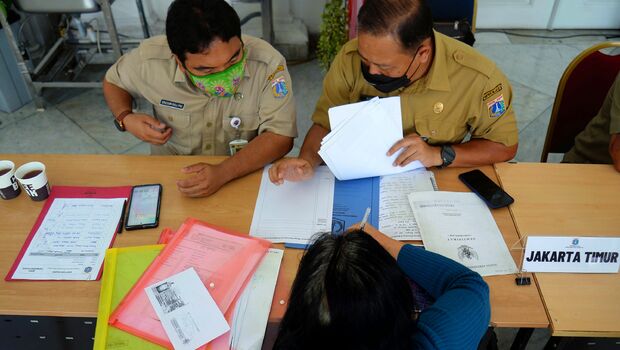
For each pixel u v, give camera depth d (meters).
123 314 1.06
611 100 1.63
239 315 1.06
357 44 1.32
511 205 1.32
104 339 1.02
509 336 1.81
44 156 1.53
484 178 1.39
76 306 1.10
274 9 3.36
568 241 1.14
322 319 0.67
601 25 3.63
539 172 1.44
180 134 1.63
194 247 1.21
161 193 1.39
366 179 1.41
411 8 1.14
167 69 1.50
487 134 1.48
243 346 1.01
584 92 1.80
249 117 1.58
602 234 1.24
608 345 1.21
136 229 1.28
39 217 1.31
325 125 1.56
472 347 0.91
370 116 1.31
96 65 3.33
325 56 3.01
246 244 1.21
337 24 2.87
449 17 2.44
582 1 3.53
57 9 2.65
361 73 1.45
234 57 1.30
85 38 3.19
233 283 1.12
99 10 2.68
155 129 1.52
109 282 1.13
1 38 2.79
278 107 1.50
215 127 1.60
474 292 0.98
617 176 1.43
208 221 1.30
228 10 1.24
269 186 1.40
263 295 1.10
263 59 1.50
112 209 1.33
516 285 1.12
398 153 1.37
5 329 1.26
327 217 1.29
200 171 1.38
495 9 3.61
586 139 1.76
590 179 1.42
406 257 1.12
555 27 3.65
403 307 0.71
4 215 1.32
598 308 1.07
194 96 1.53
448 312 0.92
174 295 1.09
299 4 3.36
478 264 1.16
